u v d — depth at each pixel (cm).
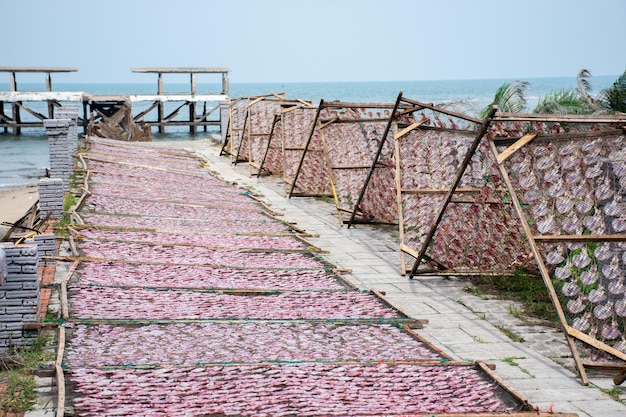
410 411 701
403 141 1535
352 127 1858
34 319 898
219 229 1647
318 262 1401
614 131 981
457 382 793
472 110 1770
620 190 970
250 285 1201
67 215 1659
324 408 702
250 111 2817
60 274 1212
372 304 1127
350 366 827
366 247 1592
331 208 2083
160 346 886
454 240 1327
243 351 877
